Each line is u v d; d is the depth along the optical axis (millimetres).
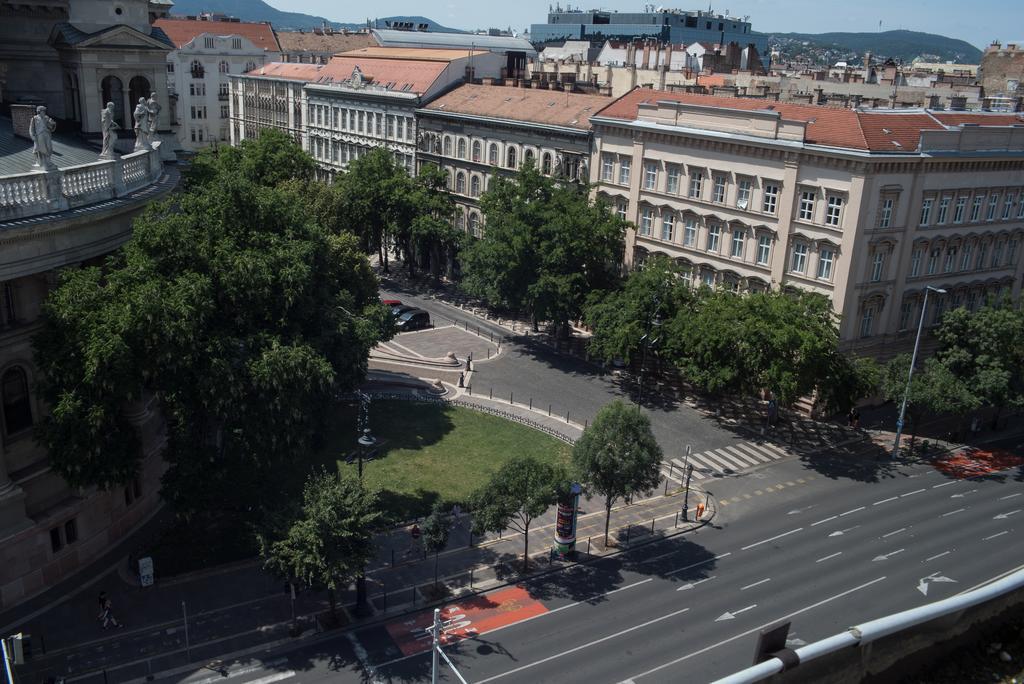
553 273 77688
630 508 54250
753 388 63969
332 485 39625
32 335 39469
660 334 68688
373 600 43312
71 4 52062
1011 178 74750
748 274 73938
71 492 44031
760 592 44812
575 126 89750
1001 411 74562
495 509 43125
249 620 40906
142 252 40531
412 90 112500
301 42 193750
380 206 101188
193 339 38438
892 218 67562
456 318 93688
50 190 39125
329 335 46250
